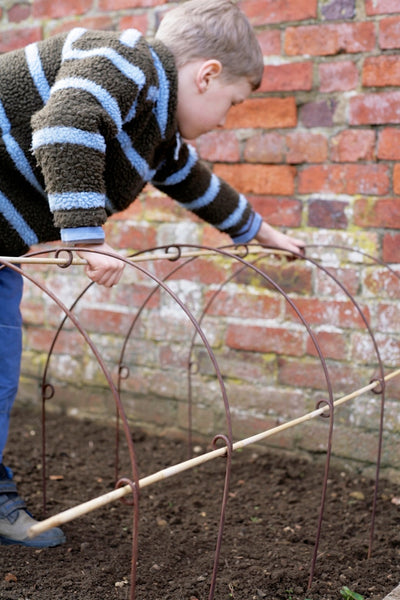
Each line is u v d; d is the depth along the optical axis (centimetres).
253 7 221
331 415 152
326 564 166
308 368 228
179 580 158
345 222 216
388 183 208
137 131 153
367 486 213
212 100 166
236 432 243
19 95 151
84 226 137
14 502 176
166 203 246
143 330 256
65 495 204
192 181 188
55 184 136
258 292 233
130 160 156
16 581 155
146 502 201
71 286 269
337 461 226
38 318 278
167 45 161
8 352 171
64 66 145
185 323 248
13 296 171
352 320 218
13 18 266
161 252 249
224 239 236
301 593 154
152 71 148
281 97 221
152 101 151
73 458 234
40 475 218
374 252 212
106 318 263
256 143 227
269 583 156
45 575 158
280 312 230
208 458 122
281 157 223
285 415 233
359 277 216
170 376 253
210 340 244
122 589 154
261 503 201
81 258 149
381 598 151
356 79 208
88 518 189
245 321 237
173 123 159
